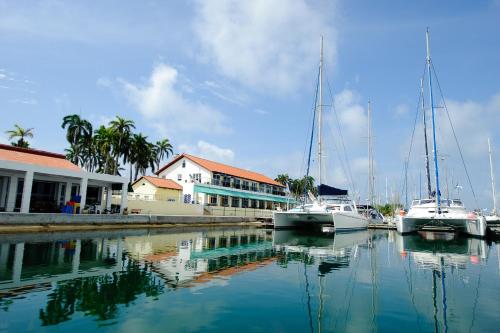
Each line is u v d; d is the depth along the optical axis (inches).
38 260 406.3
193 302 254.4
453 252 595.5
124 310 230.1
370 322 223.1
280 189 2413.9
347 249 626.8
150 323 207.5
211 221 1316.4
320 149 1106.1
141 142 2106.3
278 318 226.7
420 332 206.7
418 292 303.1
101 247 539.5
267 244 695.7
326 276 368.8
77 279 313.9
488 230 889.5
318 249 621.3
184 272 363.9
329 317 231.5
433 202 992.9
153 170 2418.8
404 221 952.3
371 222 1445.6
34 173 930.7
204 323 211.3
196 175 1823.3
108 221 918.4
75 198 930.1
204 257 478.0
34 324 200.1
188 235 864.9
